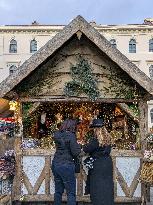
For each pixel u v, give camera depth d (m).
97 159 7.68
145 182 8.18
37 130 10.34
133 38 46.03
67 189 7.52
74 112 10.48
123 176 8.69
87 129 10.09
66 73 8.90
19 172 8.72
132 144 9.32
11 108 9.05
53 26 46.06
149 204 8.88
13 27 45.59
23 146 8.88
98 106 10.52
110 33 46.19
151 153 8.34
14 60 45.88
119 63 8.43
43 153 8.77
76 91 8.89
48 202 8.74
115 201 8.62
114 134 10.03
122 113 10.47
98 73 8.90
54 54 8.81
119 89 8.90
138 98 8.90
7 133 9.81
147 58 45.97
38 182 8.71
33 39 46.09
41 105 10.37
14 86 8.48
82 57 8.89
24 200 8.69
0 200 7.84
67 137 7.55
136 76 8.45
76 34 8.58
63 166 7.48
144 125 8.88
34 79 8.88
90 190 7.74
